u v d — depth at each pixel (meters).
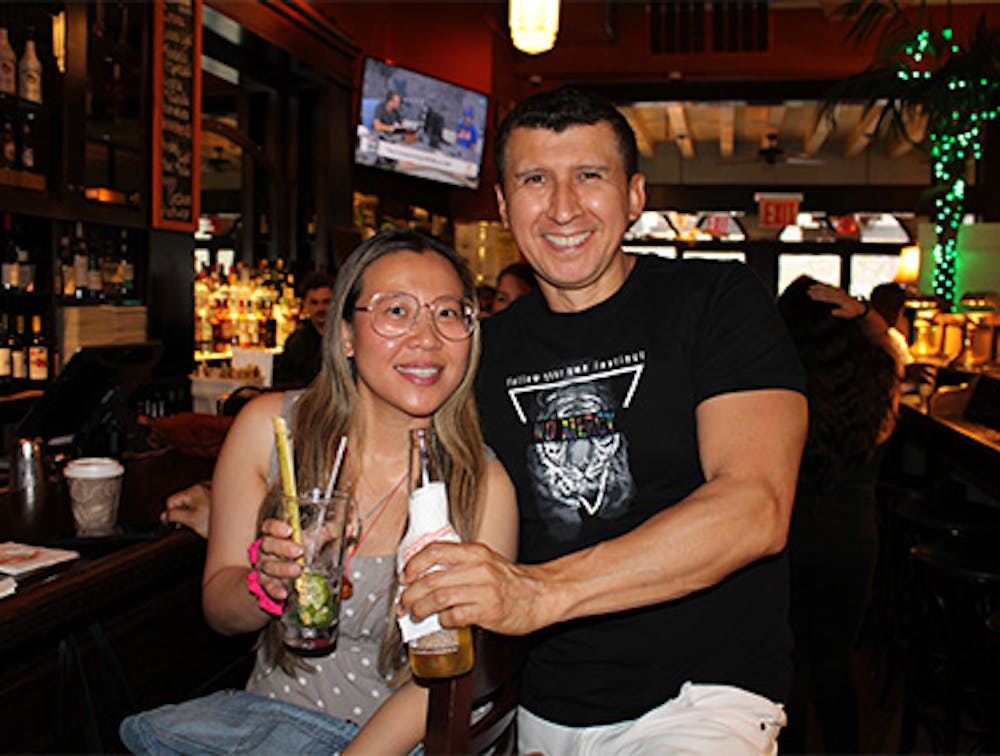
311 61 5.90
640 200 1.83
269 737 1.52
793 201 12.34
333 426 1.77
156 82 4.29
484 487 1.72
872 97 6.50
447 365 1.69
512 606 1.22
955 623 3.05
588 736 1.71
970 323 5.14
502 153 1.78
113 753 2.28
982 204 7.68
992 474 3.21
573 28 8.73
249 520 1.80
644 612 1.67
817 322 2.66
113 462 2.08
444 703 1.25
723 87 10.13
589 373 1.74
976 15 8.90
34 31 3.67
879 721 3.63
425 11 8.24
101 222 4.01
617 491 1.71
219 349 5.59
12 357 3.77
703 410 1.59
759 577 1.71
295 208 6.50
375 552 1.72
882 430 2.64
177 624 2.52
